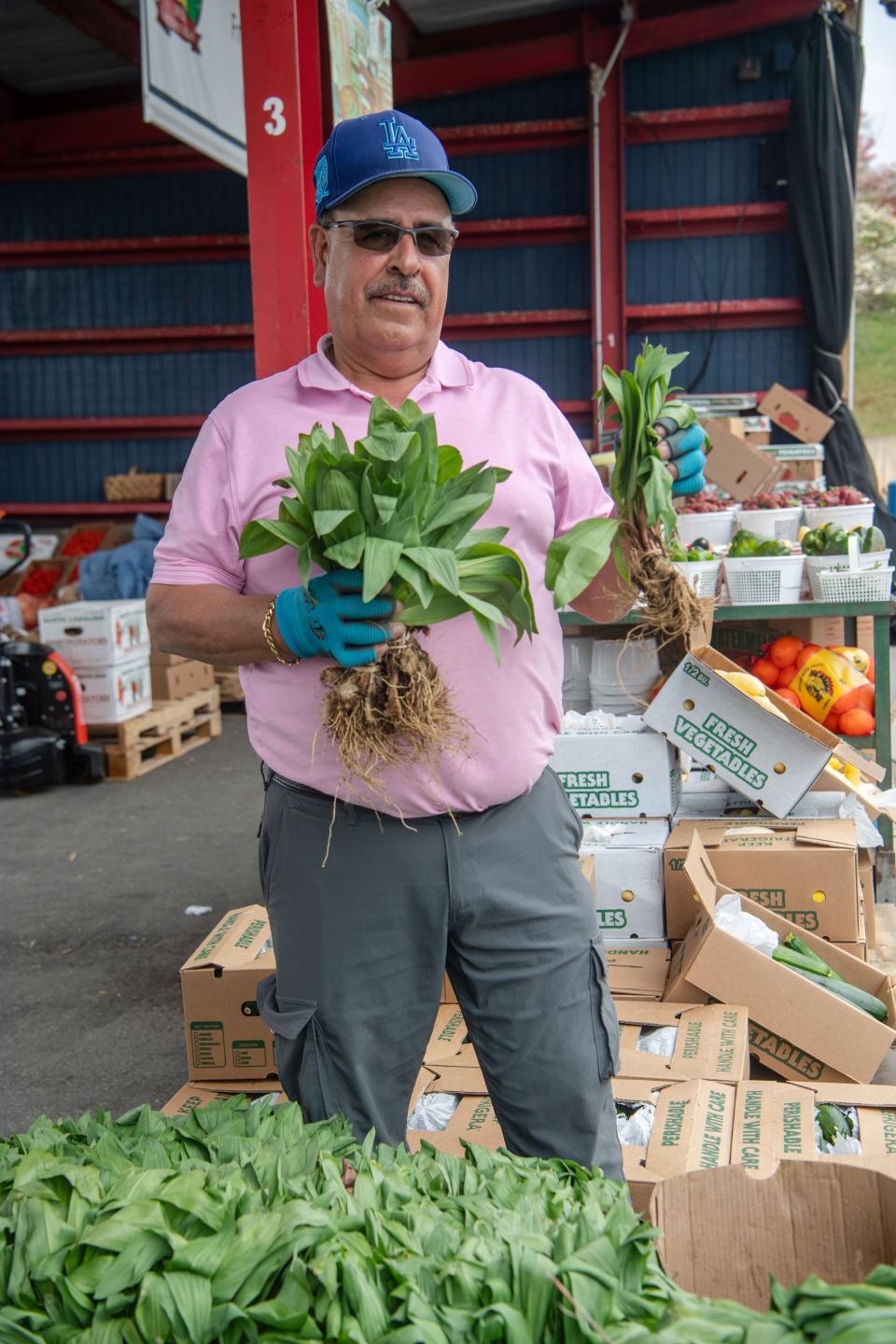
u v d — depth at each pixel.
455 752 1.72
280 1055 1.88
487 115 9.62
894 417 21.78
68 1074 3.38
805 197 9.23
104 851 5.51
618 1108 2.35
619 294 9.57
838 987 2.79
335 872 1.78
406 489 1.52
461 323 9.90
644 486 1.89
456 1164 1.40
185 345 10.14
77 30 8.77
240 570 1.83
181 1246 1.17
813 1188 1.29
